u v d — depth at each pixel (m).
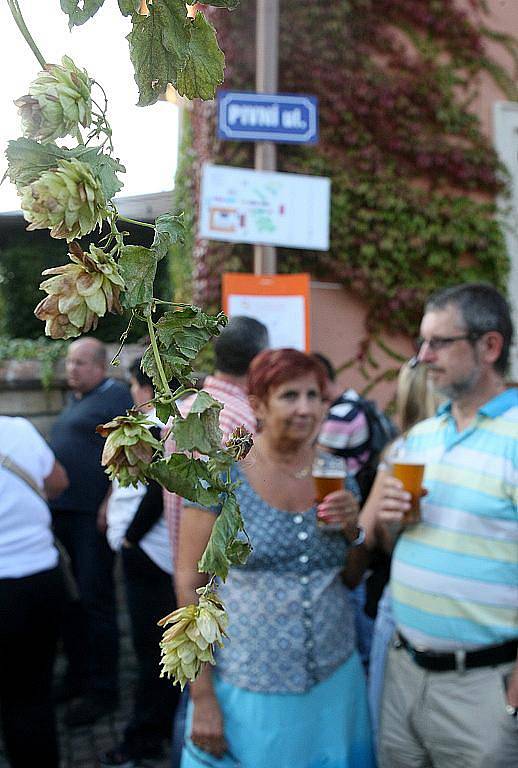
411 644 2.09
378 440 3.07
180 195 5.06
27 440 2.88
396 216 4.94
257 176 3.72
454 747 1.99
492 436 2.02
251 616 1.95
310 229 3.78
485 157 5.07
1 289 5.84
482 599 1.96
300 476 2.01
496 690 1.95
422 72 4.98
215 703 1.95
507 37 5.15
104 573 4.21
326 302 4.88
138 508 3.34
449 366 2.08
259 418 2.01
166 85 0.57
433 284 5.00
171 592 3.42
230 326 2.58
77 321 0.48
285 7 4.79
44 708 2.91
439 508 2.04
